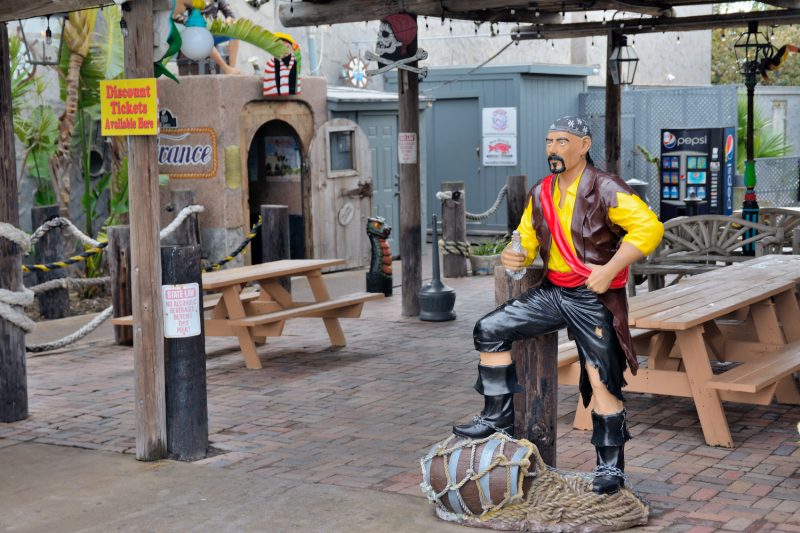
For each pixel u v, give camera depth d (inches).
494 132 663.1
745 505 167.0
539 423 170.9
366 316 399.5
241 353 329.4
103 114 196.9
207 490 180.4
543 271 166.2
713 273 275.7
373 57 341.4
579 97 732.0
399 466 195.2
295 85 472.4
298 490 179.0
